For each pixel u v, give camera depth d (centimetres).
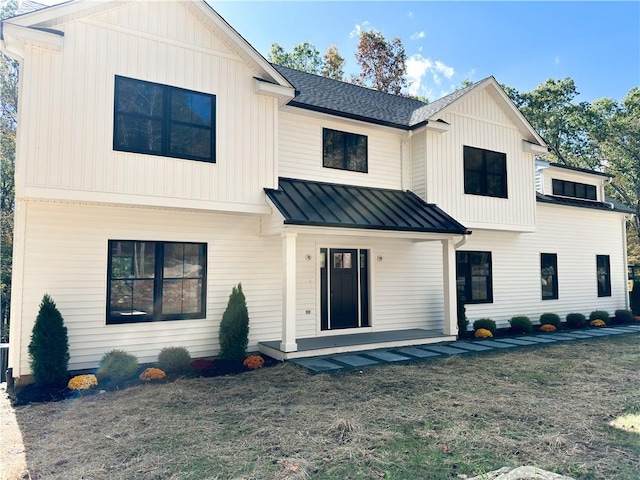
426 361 854
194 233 891
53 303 714
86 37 726
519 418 523
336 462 400
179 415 545
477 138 1245
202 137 830
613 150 2705
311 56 3153
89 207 788
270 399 608
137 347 819
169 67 801
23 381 716
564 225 1542
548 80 3022
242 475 375
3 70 1819
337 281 1098
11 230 1809
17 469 396
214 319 904
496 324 1330
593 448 434
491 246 1348
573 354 931
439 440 453
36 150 676
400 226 946
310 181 1048
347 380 708
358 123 1109
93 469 392
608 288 1662
